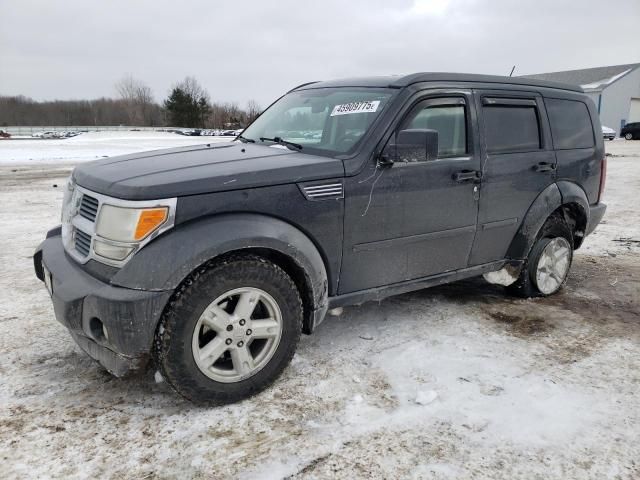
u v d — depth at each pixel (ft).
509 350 11.82
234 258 9.17
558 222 14.85
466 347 11.92
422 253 12.09
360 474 7.77
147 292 8.44
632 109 175.52
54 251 10.82
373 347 11.86
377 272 11.45
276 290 9.59
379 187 10.87
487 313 14.05
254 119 15.58
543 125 14.39
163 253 8.54
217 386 9.29
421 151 10.49
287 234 9.62
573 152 15.20
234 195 9.25
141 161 10.76
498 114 13.30
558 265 15.33
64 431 8.72
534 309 14.43
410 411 9.36
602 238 23.27
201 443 8.45
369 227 10.93
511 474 7.81
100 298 8.50
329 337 12.37
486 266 13.69
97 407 9.44
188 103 275.59
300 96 14.29
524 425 9.01
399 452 8.26
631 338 12.60
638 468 7.98
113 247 8.78
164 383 10.21
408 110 11.47
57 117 333.21
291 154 11.10
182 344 8.77
